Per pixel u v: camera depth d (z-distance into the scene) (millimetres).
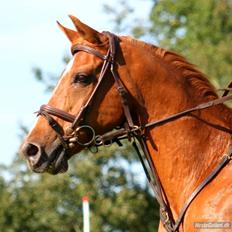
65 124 11000
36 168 10914
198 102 11148
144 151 11203
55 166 10977
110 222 43094
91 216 42594
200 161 10875
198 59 43094
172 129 10992
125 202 43500
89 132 11047
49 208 42969
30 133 11047
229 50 43219
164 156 11000
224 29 48031
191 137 10945
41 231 43188
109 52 11125
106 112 11055
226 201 10383
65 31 11453
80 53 11195
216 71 42781
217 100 10961
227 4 47875
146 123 11109
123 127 11211
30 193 43188
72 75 11086
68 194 42781
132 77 11117
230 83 11414
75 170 42594
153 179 11188
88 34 11172
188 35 48750
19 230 43156
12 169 43562
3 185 43594
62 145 11000
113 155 43188
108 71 11094
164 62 11281
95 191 43094
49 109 11031
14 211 42969
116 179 43625
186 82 11227
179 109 11047
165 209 10992
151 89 11109
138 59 11180
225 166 10742
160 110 11070
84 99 11016
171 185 10945
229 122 11117
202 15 48625
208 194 10578
